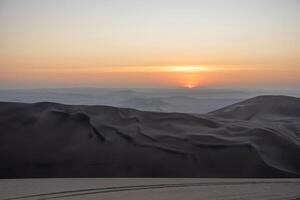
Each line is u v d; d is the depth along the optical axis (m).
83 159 20.92
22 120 24.12
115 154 21.45
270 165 21.28
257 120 32.91
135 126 25.19
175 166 20.91
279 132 25.91
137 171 20.38
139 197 10.45
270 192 11.50
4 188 11.58
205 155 22.03
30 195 10.54
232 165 21.22
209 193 11.19
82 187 11.89
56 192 11.01
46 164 20.44
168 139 23.47
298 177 20.56
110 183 12.80
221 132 25.27
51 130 23.34
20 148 21.36
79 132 23.36
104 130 23.80
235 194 11.09
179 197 10.53
